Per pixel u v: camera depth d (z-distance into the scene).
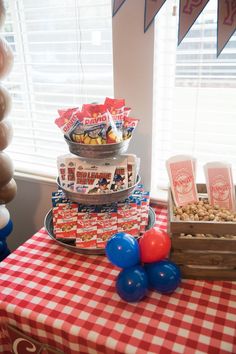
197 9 1.01
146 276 0.87
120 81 1.27
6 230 1.43
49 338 0.83
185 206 1.02
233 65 1.17
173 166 1.04
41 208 1.74
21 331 0.87
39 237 1.17
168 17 1.18
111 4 1.19
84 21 1.34
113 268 1.00
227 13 1.00
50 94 1.54
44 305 0.85
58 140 1.63
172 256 0.92
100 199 1.04
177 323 0.80
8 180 1.33
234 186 1.04
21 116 1.68
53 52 1.46
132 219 1.08
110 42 1.33
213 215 0.96
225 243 0.89
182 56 1.22
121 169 1.07
